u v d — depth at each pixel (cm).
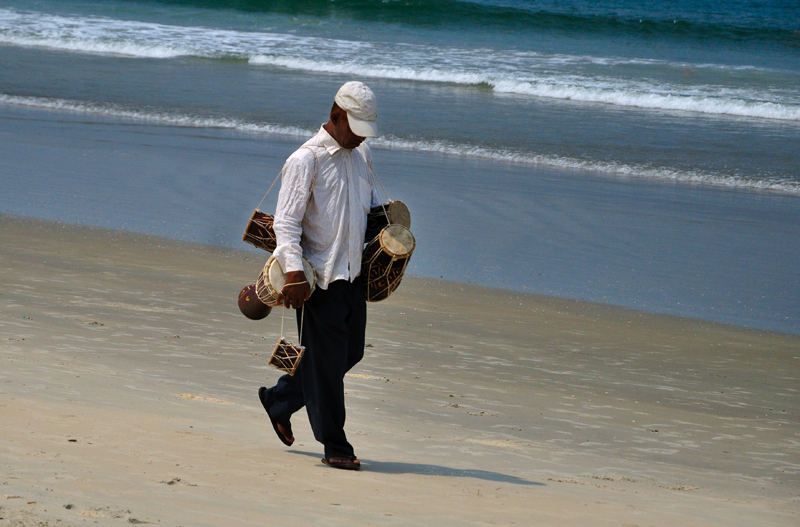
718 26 14800
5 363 2056
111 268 3581
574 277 3962
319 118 7612
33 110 7481
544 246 4431
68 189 4997
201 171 5612
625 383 2672
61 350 2327
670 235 4759
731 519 1468
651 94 8962
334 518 1151
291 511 1160
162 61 10325
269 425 1856
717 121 8256
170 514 1048
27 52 10331
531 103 8825
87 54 10506
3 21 11981
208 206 4806
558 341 3098
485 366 2719
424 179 5766
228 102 8144
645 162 6612
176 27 12588
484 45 12425
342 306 1523
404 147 6794
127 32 11838
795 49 13562
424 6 14850
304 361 1551
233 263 3828
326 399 1539
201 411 1873
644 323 3409
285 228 1473
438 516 1236
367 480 1445
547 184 5831
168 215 4575
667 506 1514
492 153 6706
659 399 2536
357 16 14475
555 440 2056
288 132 7094
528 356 2883
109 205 4706
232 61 10544
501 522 1241
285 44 11581
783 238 4794
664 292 3816
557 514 1334
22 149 5988
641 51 12675
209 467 1362
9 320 2630
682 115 8506
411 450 1794
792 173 6425
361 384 2408
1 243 3853
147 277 3484
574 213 5109
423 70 9856
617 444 2081
